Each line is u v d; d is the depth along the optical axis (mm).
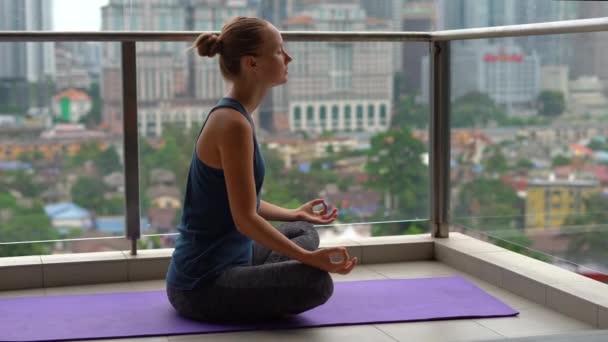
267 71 3021
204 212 2996
